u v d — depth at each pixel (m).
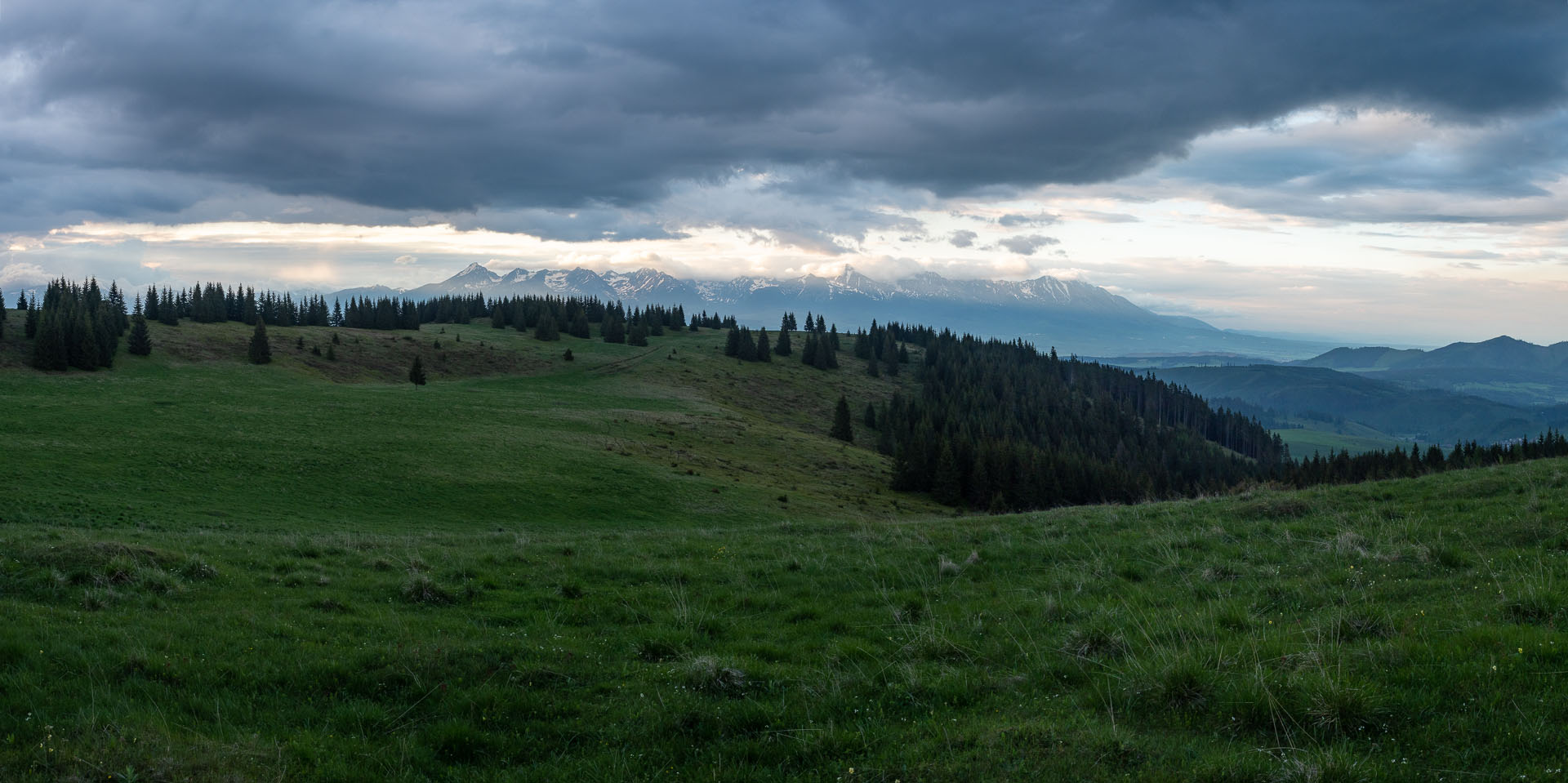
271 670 11.10
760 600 15.33
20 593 13.70
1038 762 7.87
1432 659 9.24
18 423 70.88
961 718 9.28
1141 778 7.46
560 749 9.27
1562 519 15.72
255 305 194.75
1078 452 160.25
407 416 94.88
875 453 147.75
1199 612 12.26
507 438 84.25
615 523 59.94
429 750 9.09
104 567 14.97
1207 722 8.64
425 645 11.96
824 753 8.77
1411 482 23.25
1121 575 15.85
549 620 14.02
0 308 149.25
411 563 18.39
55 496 46.56
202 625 12.80
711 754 8.89
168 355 144.12
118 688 10.25
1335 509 20.38
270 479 59.78
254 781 8.14
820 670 11.28
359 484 61.47
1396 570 13.86
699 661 11.02
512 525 56.09
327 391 115.88
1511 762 7.24
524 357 195.62
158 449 63.84
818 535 23.12
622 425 108.06
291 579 16.14
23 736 8.80
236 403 95.25
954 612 13.83
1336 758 7.37
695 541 22.08
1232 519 20.55
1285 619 11.90
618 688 10.77
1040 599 14.09
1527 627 9.73
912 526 23.83
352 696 10.59
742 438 117.81
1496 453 93.38
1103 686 9.75
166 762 8.22
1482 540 15.31
